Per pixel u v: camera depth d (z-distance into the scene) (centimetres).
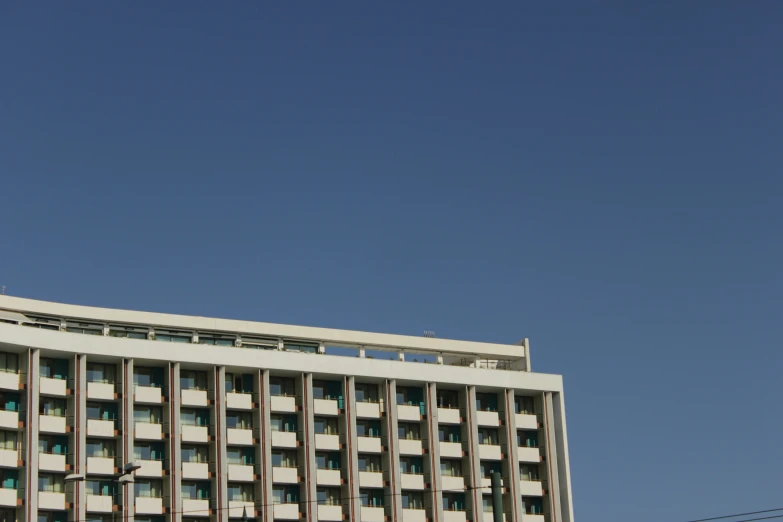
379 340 14262
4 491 11400
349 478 13112
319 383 13425
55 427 11838
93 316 12800
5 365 11781
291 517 12769
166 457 12300
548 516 14100
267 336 13662
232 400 12794
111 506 11956
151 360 12431
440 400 14050
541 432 14425
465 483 13788
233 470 12606
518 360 15175
